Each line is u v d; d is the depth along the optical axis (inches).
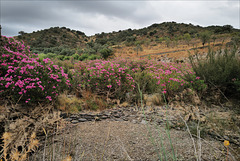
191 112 111.6
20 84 103.8
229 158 60.5
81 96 155.3
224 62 159.5
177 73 233.3
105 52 1066.7
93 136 79.0
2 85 103.0
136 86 174.9
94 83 165.2
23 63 121.0
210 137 80.3
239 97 143.0
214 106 132.6
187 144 71.6
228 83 148.9
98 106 136.4
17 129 69.7
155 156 61.9
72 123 95.7
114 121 105.2
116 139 77.0
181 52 1074.1
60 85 135.0
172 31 3582.7
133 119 110.4
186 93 154.5
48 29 3659.0
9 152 52.4
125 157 61.1
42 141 68.3
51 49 1530.5
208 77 157.8
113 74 165.8
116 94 159.8
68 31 3973.9
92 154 62.4
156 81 189.0
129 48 1715.1
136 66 323.0
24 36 3063.5
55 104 118.5
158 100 152.2
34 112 94.5
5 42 134.6
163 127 92.5
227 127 88.6
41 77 120.0
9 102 103.3
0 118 80.4
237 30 2361.0
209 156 61.6
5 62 115.9
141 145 70.8
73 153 61.1
